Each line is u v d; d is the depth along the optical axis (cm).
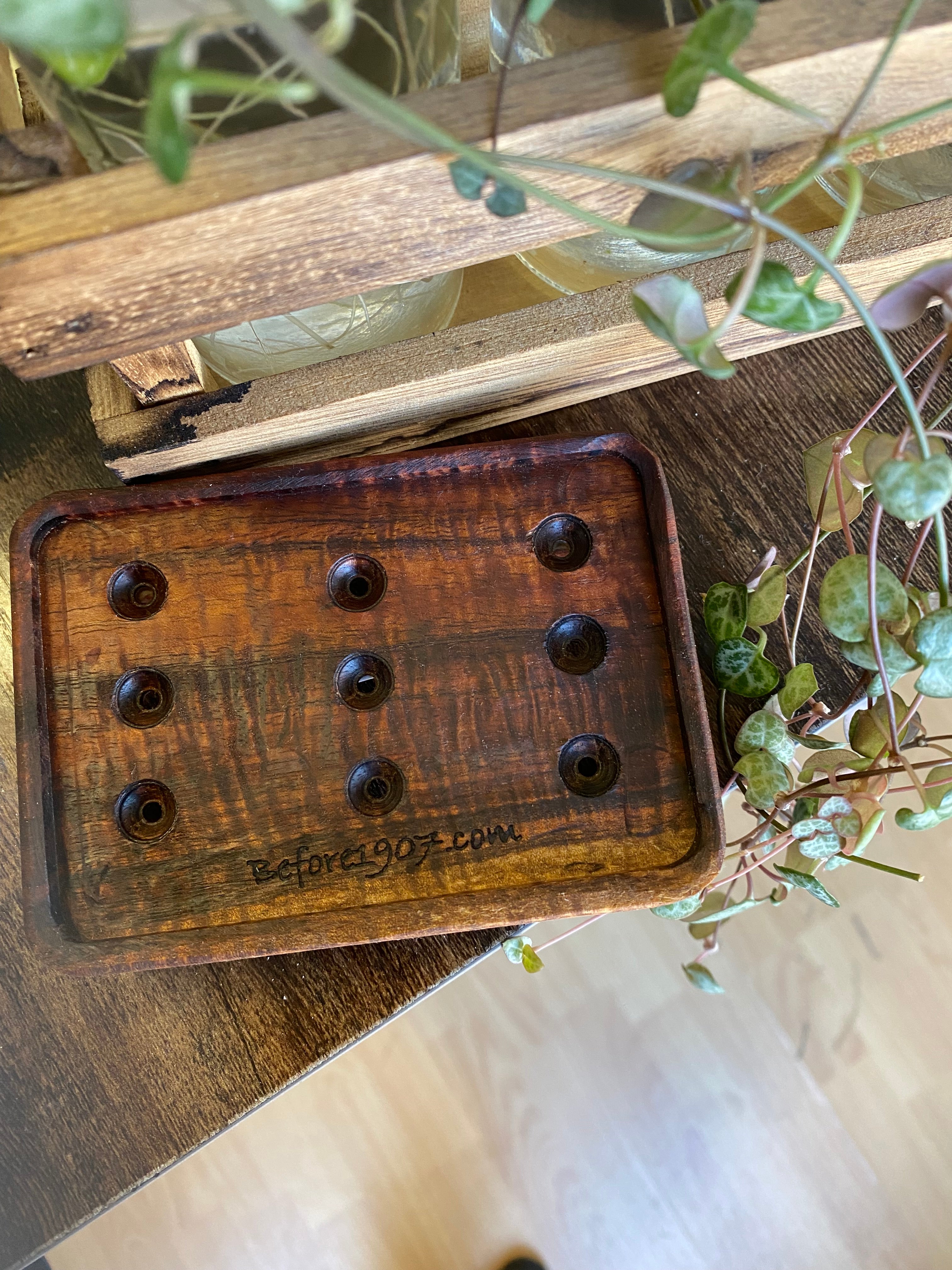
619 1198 44
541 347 20
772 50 13
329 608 19
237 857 19
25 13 9
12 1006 22
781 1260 43
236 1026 22
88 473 24
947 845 45
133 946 18
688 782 19
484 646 19
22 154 14
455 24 16
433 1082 44
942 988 45
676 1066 45
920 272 14
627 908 18
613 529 19
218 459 21
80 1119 22
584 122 13
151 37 11
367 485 20
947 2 13
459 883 18
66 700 19
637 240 13
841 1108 44
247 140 13
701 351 12
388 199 14
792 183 13
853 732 19
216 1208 43
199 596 19
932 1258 43
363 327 21
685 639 19
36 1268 42
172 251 14
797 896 45
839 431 24
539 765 19
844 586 17
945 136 16
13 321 14
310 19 11
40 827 19
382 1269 43
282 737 19
